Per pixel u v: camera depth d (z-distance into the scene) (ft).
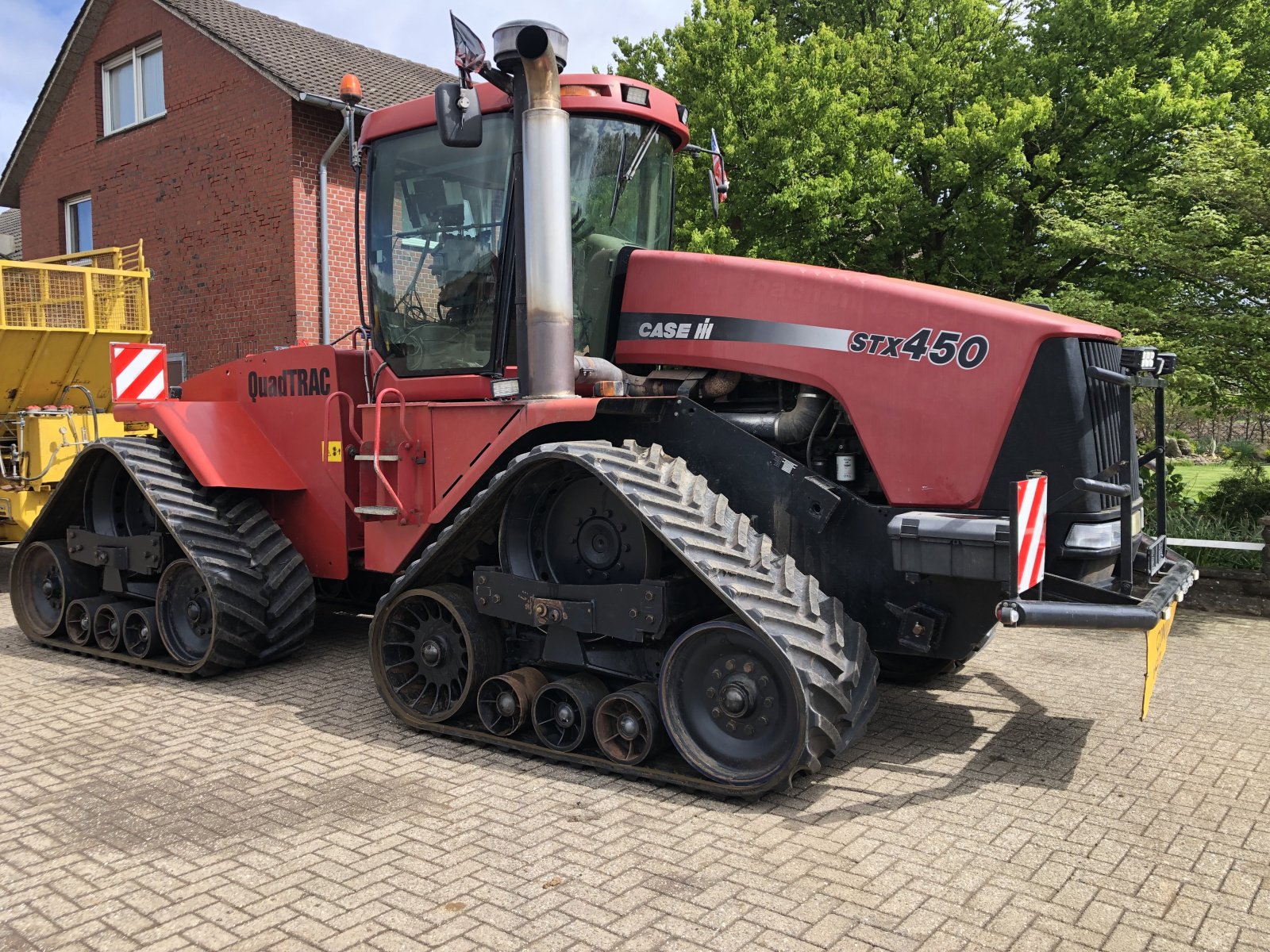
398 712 15.05
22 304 28.53
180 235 47.39
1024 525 10.97
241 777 13.08
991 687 17.38
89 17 49.96
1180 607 24.34
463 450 14.82
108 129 51.85
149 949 8.84
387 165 16.48
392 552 15.89
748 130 38.58
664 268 14.80
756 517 13.55
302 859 10.57
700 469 13.92
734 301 14.05
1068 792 12.39
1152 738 14.56
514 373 14.84
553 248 13.73
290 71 43.04
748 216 38.96
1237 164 24.16
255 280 43.96
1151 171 37.58
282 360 18.54
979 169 40.98
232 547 17.79
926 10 45.24
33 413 28.25
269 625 17.99
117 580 19.75
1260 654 19.74
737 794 11.93
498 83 14.06
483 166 15.23
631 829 11.25
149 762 13.71
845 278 13.32
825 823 11.41
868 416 12.87
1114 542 12.72
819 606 12.01
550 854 10.60
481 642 14.29
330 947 8.80
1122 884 9.89
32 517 27.99
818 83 38.93
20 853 10.85
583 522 13.87
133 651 19.35
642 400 13.73
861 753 13.91
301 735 14.84
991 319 12.29
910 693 17.02
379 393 16.46
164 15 46.96
